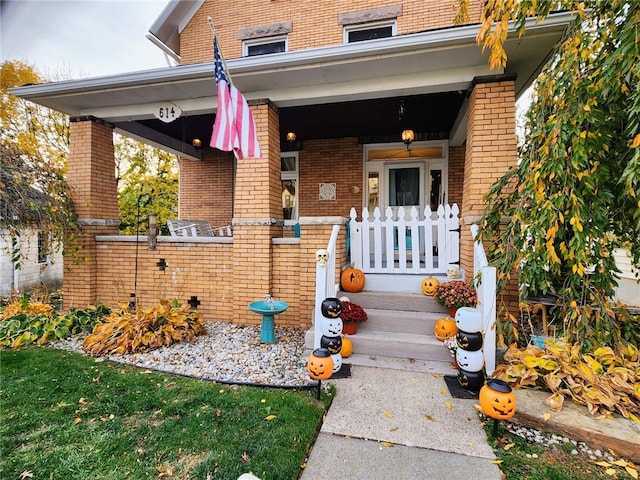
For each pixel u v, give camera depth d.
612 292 2.88
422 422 2.49
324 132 7.21
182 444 2.20
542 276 2.90
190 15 7.77
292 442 2.22
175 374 3.29
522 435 2.34
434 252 6.93
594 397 2.44
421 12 6.30
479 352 2.94
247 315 5.05
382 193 7.39
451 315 3.79
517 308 3.85
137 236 5.55
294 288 4.95
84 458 2.07
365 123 6.63
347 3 6.72
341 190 7.54
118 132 6.52
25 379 3.16
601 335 2.84
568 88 2.68
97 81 4.78
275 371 3.39
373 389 2.97
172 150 7.77
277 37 7.20
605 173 2.60
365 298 4.24
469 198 4.24
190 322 4.56
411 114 6.14
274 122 5.14
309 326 4.75
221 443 2.20
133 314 4.44
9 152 4.86
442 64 4.21
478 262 3.60
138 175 13.58
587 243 2.70
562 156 2.56
